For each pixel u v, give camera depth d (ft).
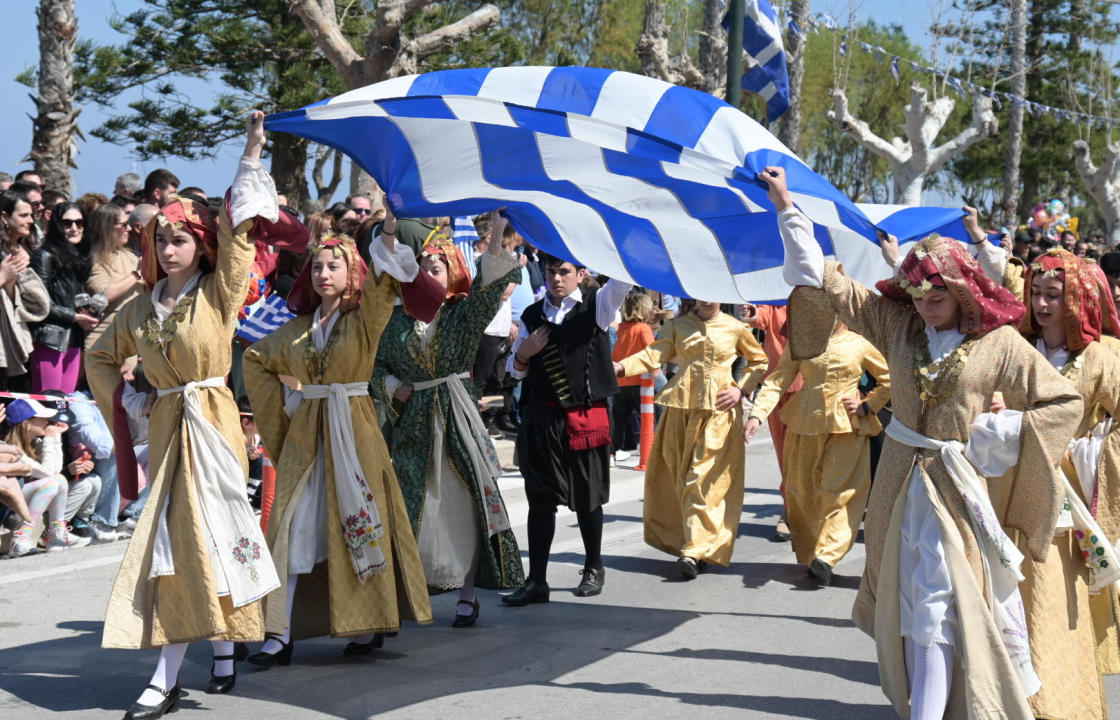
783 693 16.75
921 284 13.67
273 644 17.57
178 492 15.42
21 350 24.88
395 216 17.17
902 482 13.91
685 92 17.11
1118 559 15.90
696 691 16.76
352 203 33.04
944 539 13.44
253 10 77.46
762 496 33.58
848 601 22.16
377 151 17.62
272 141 79.66
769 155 16.29
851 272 20.51
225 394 15.92
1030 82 149.59
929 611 13.29
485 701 16.17
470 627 20.08
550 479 21.56
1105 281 16.12
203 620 15.08
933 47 91.09
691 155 15.49
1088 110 145.69
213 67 79.36
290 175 80.64
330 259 17.11
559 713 15.71
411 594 17.52
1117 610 16.15
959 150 88.74
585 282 27.71
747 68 50.98
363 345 17.26
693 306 24.71
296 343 17.38
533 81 17.22
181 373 15.67
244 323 23.20
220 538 15.43
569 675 17.43
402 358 19.26
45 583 22.00
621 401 37.29
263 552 15.83
